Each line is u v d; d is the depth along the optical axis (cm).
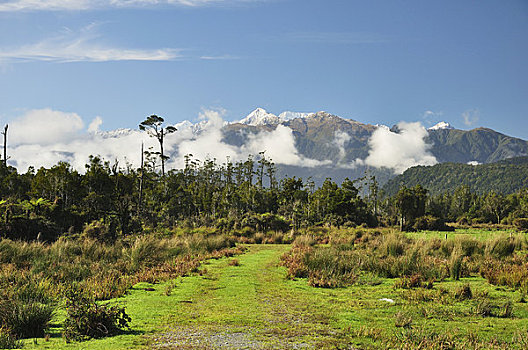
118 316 780
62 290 1058
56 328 791
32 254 1705
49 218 3167
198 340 710
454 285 1245
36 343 685
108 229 2964
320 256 1612
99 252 1894
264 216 4497
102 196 4903
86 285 1178
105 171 5659
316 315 901
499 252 1825
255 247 2928
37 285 1052
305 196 9112
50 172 5503
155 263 1694
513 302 1009
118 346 673
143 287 1245
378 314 909
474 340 706
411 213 6469
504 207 9919
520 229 6275
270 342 700
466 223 9019
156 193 6925
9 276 1170
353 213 6869
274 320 856
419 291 1129
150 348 663
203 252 2252
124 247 2030
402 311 926
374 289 1217
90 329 732
